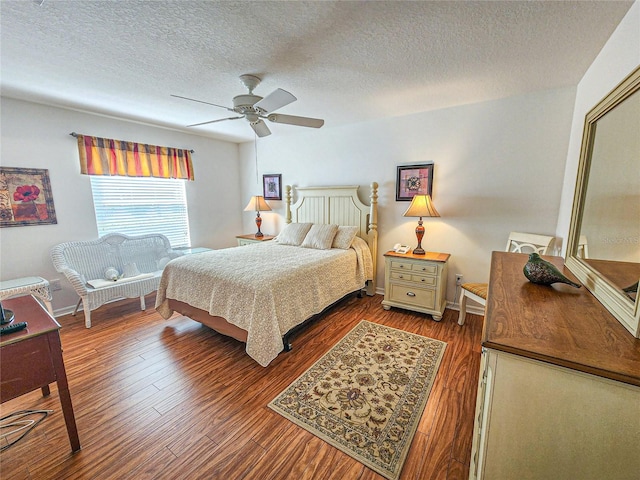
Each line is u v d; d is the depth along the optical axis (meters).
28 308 1.60
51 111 3.03
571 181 2.33
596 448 0.80
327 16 1.49
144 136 3.80
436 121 3.14
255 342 2.10
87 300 2.84
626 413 0.76
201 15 1.48
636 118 1.02
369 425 1.65
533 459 0.88
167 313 2.91
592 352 0.81
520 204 2.81
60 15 1.46
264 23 1.55
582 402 0.80
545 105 2.59
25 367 1.31
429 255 3.13
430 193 3.26
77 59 1.97
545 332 0.93
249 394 1.92
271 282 2.23
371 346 2.50
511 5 1.40
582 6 1.41
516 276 1.55
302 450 1.50
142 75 2.24
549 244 2.50
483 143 2.92
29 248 2.97
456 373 2.12
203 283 2.50
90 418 1.71
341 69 2.13
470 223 3.09
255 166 4.91
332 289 2.94
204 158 4.58
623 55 1.49
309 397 1.88
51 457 1.45
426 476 1.35
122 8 1.41
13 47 1.79
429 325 2.91
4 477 1.36
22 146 2.87
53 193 3.09
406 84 2.43
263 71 2.17
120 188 3.66
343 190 3.81
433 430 1.61
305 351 2.44
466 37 1.69
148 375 2.13
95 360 2.33
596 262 1.32
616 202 1.16
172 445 1.53
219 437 1.58
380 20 1.53
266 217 4.91
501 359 0.88
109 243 3.45
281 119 2.45
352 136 3.76
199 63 2.03
